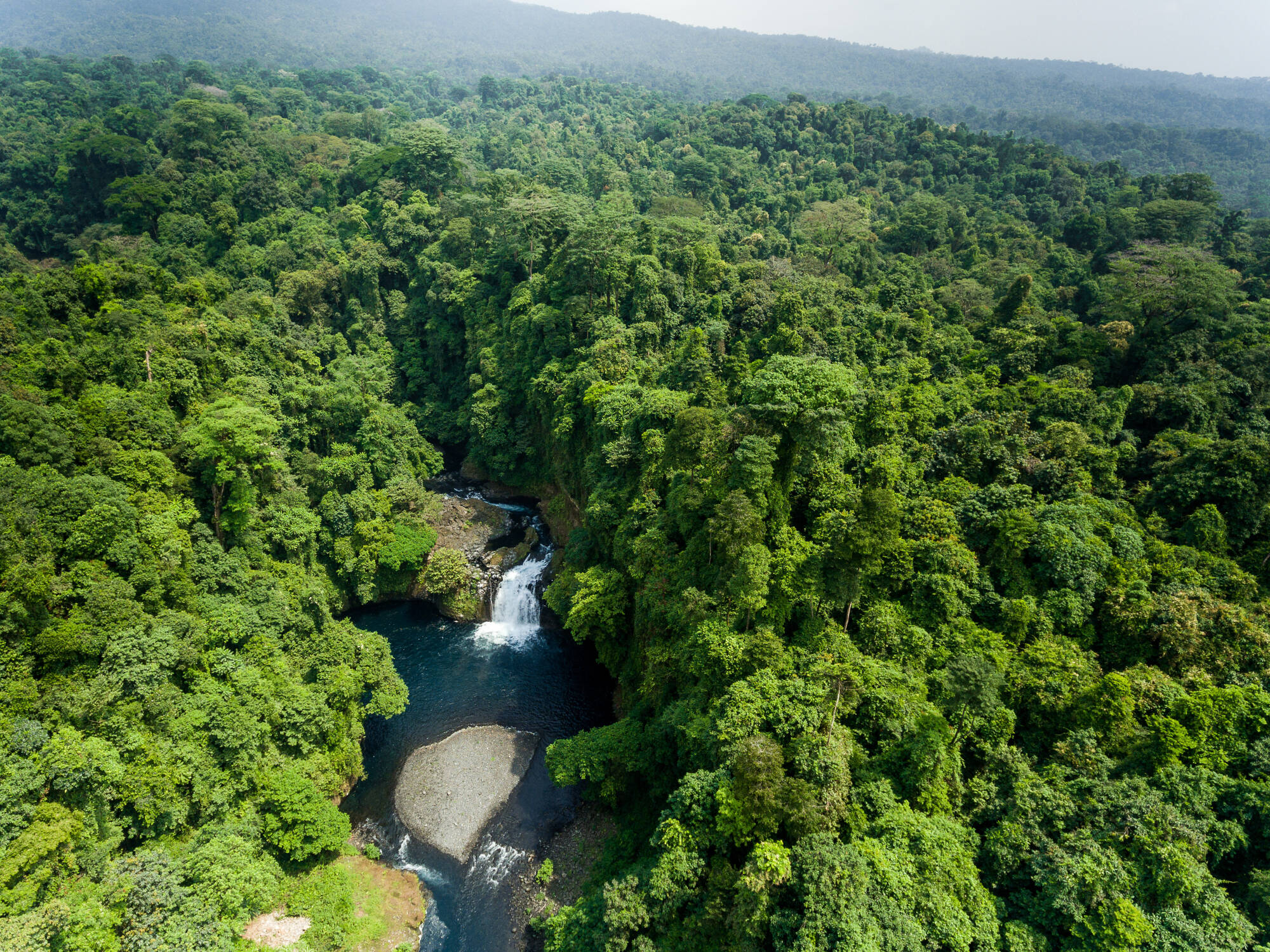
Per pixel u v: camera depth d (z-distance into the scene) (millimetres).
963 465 64562
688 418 58906
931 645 49031
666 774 52312
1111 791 39844
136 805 41438
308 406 86375
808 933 34156
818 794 39531
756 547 48750
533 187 125125
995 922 36812
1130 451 65375
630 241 98312
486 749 62625
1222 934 34094
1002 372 81188
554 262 101688
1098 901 35719
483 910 49844
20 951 32250
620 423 73438
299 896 47375
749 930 36500
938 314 95500
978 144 184875
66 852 37531
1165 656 48844
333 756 55500
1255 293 93688
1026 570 54188
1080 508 55812
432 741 63719
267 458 69375
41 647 43219
